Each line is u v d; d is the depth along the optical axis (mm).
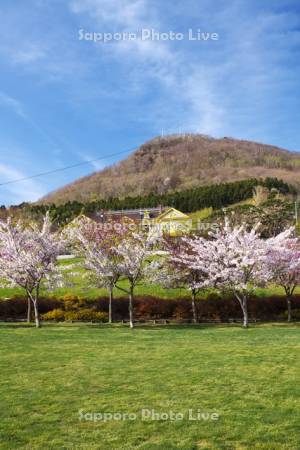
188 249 27297
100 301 29453
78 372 11984
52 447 7359
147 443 7504
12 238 24656
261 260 24000
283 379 11133
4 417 8688
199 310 28609
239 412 8852
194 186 142500
